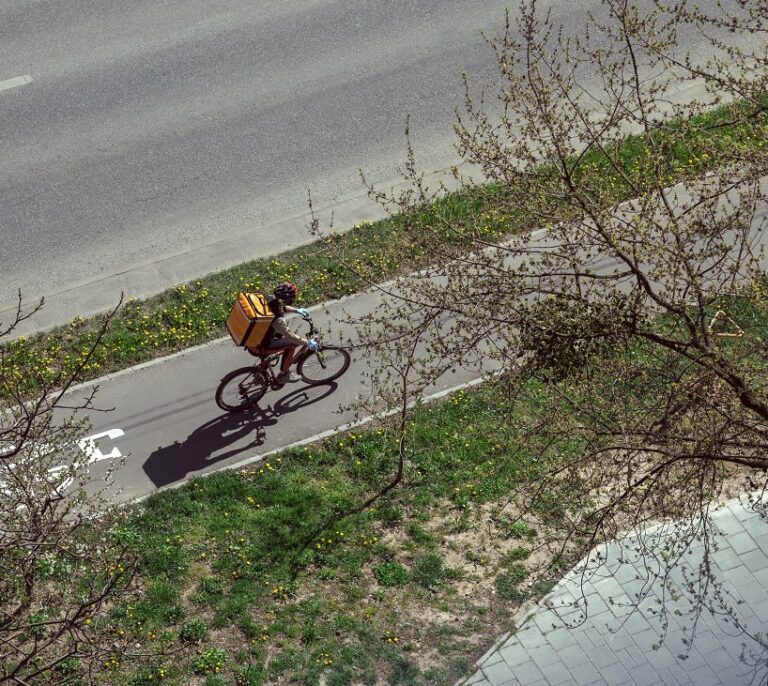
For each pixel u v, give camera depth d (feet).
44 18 73.05
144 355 53.36
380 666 39.83
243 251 58.65
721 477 37.42
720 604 37.37
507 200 38.06
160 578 43.06
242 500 46.52
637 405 36.45
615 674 39.27
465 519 45.24
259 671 39.60
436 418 49.37
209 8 73.77
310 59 70.08
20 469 35.99
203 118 66.33
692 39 67.97
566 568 42.98
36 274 57.93
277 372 51.85
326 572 43.24
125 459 46.44
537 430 37.68
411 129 65.10
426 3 73.46
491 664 39.70
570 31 69.67
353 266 51.03
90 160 63.93
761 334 36.70
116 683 39.19
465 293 36.35
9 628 33.91
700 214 38.19
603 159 49.14
